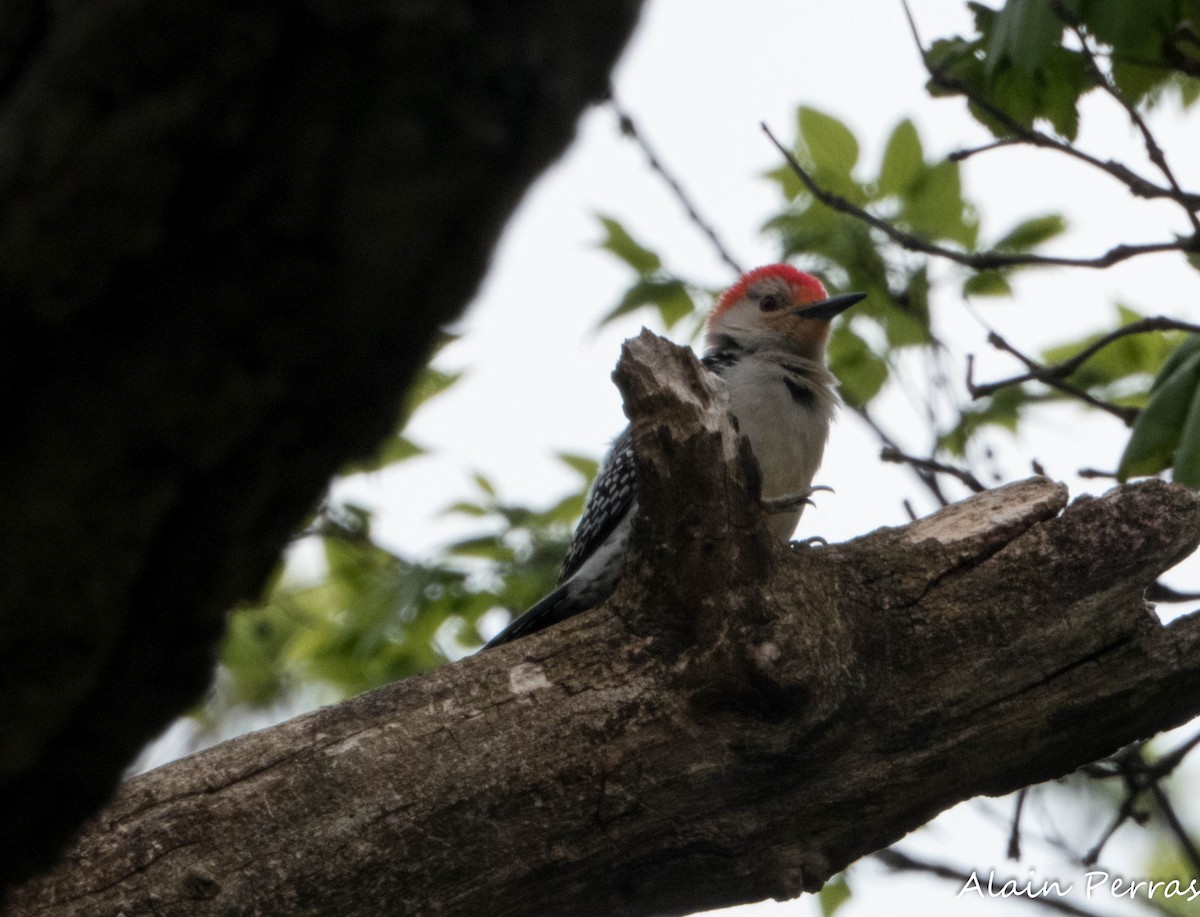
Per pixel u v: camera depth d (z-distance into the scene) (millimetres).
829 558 7863
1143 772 10234
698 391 7461
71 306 2889
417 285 3123
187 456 3082
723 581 7445
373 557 13727
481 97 2965
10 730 3213
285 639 15133
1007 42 9125
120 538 3094
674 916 7734
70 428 2979
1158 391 9609
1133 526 8055
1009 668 7777
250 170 2881
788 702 7363
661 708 7402
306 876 6930
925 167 12352
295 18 2840
